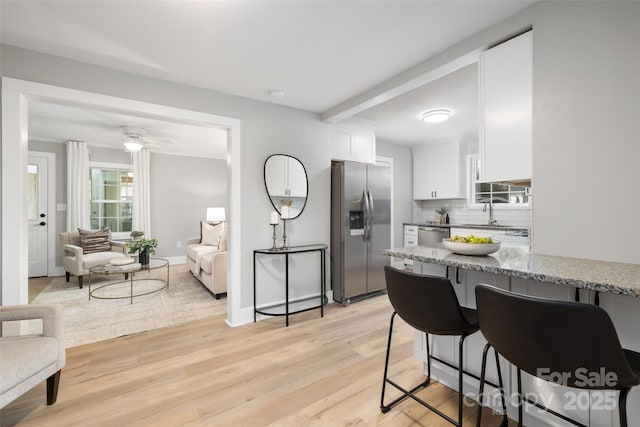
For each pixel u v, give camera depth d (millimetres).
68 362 2178
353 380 1951
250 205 3043
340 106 3229
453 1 1638
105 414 1620
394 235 5457
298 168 3379
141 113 2506
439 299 1293
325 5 1668
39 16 1727
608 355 828
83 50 2105
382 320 3037
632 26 1322
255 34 1941
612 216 1378
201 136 4762
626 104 1339
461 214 5266
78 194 4953
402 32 1930
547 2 1594
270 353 2318
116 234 5520
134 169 5523
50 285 4293
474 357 1723
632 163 1322
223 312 3252
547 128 1592
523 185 2145
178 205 6117
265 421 1573
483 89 1919
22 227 2047
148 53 2160
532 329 924
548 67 1590
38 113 3564
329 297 3670
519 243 3314
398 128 4371
